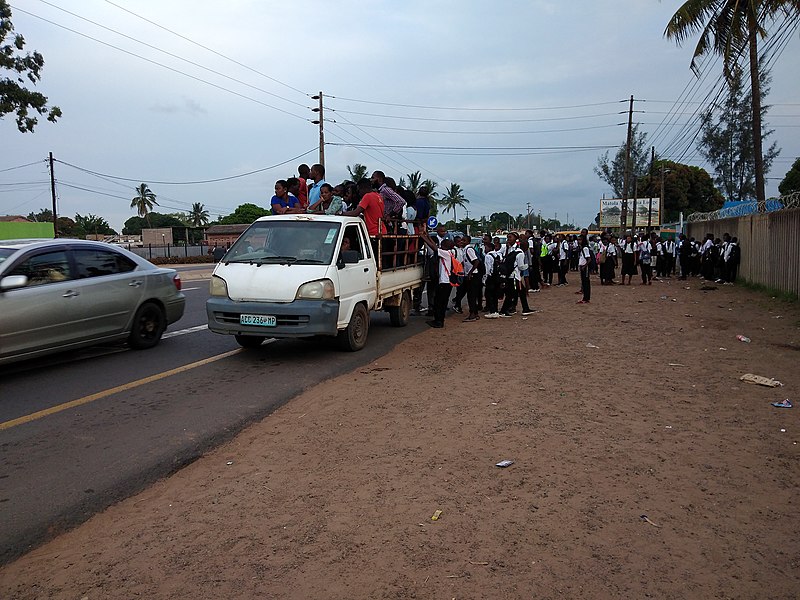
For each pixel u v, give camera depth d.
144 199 93.12
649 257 23.20
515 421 6.02
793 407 6.55
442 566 3.44
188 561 3.51
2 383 7.42
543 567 3.44
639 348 10.03
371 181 11.41
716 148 41.06
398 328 12.26
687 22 19.33
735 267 22.72
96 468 4.89
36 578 3.38
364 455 5.13
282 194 11.50
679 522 3.99
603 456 5.11
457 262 12.45
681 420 6.10
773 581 3.34
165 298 9.73
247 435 5.73
